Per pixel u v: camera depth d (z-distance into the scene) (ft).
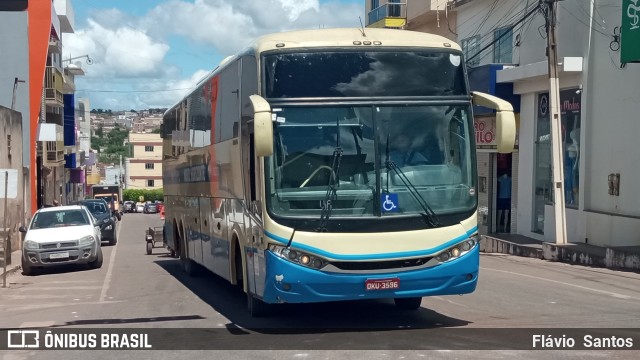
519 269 55.57
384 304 37.65
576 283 46.37
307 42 29.86
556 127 63.52
